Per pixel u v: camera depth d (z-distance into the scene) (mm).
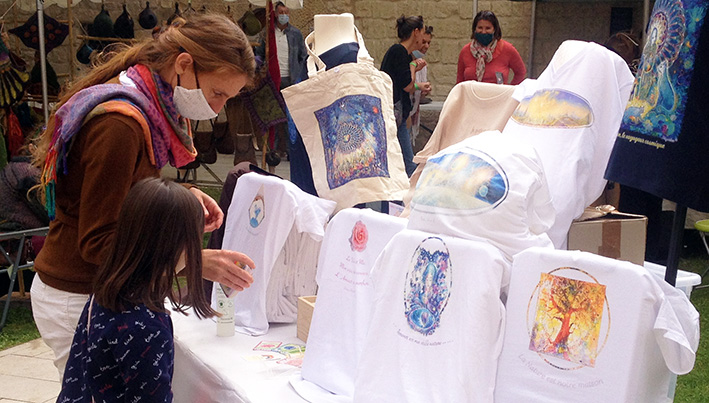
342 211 2480
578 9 8484
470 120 2824
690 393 3525
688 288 2303
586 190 2432
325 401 2230
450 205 1953
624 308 1652
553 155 2420
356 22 10438
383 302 2055
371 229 2334
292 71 8438
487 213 1888
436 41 10148
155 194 1709
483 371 1802
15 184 4836
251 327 2902
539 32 8609
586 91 2459
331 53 3221
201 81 2123
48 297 2115
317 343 2406
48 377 3951
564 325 1733
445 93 10250
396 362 1995
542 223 1954
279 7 8250
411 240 2020
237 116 7773
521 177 1905
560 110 2469
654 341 1661
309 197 2861
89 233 1957
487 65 6016
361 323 2285
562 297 1743
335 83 3117
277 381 2410
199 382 2549
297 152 3391
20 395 3717
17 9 9867
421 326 1948
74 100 2021
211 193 8391
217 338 2809
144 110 2055
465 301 1842
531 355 1775
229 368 2498
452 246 1899
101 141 1950
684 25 1964
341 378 2287
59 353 2174
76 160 2020
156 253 1696
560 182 2359
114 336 1665
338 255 2445
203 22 2141
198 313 1790
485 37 5969
